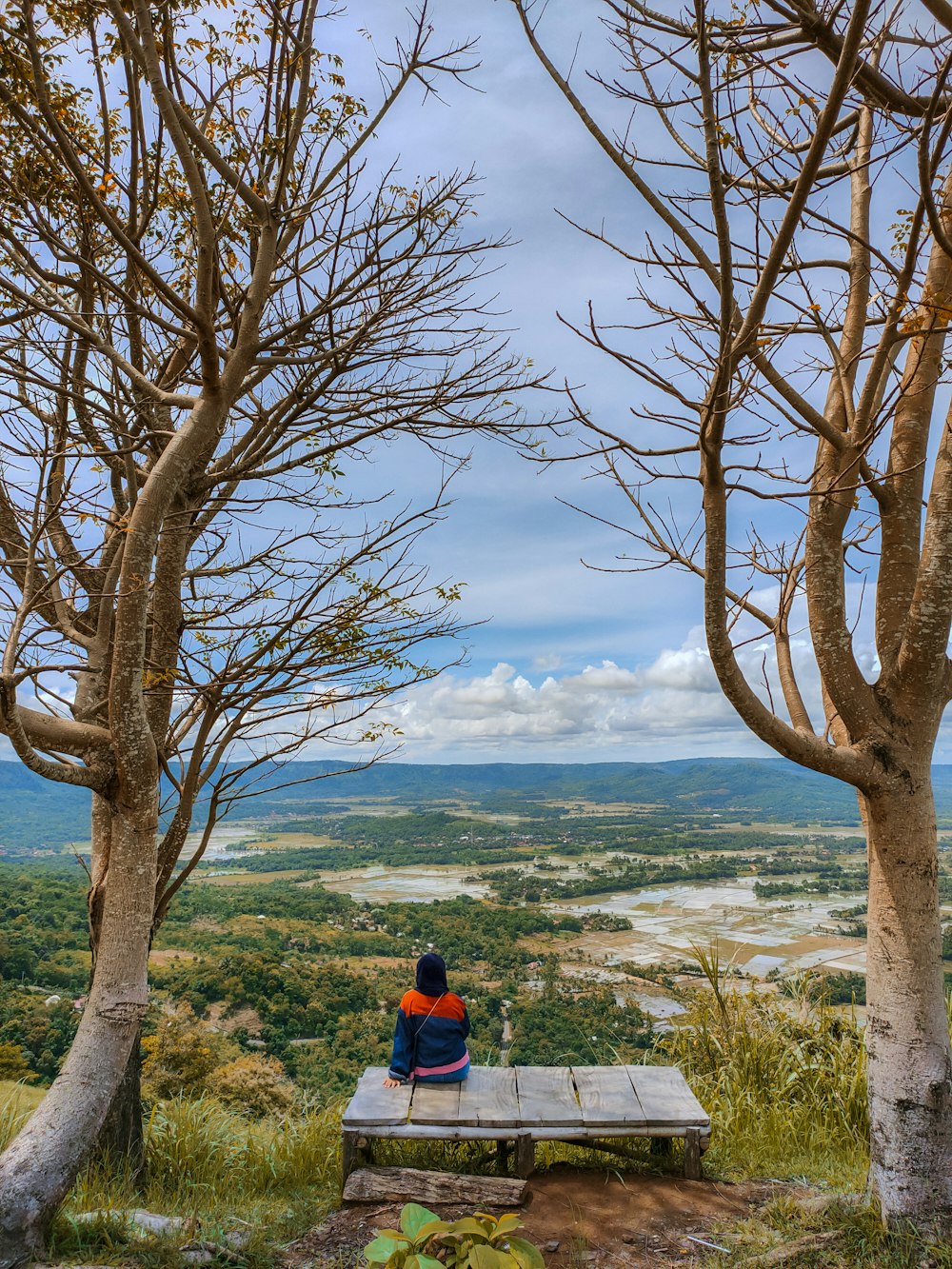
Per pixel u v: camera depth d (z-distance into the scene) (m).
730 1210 3.33
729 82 2.54
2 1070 8.77
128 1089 4.09
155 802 3.27
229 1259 2.95
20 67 3.00
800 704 3.53
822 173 3.10
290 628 3.96
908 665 3.10
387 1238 2.27
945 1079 2.89
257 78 3.79
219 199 4.13
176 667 4.19
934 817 3.09
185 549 4.27
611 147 2.78
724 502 2.74
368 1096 3.78
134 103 3.34
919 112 2.76
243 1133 4.57
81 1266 2.67
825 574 3.20
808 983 5.49
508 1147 3.89
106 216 2.79
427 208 3.98
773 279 2.27
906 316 2.74
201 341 3.08
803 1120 4.40
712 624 2.77
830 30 2.40
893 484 3.38
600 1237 3.11
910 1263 2.66
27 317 3.60
